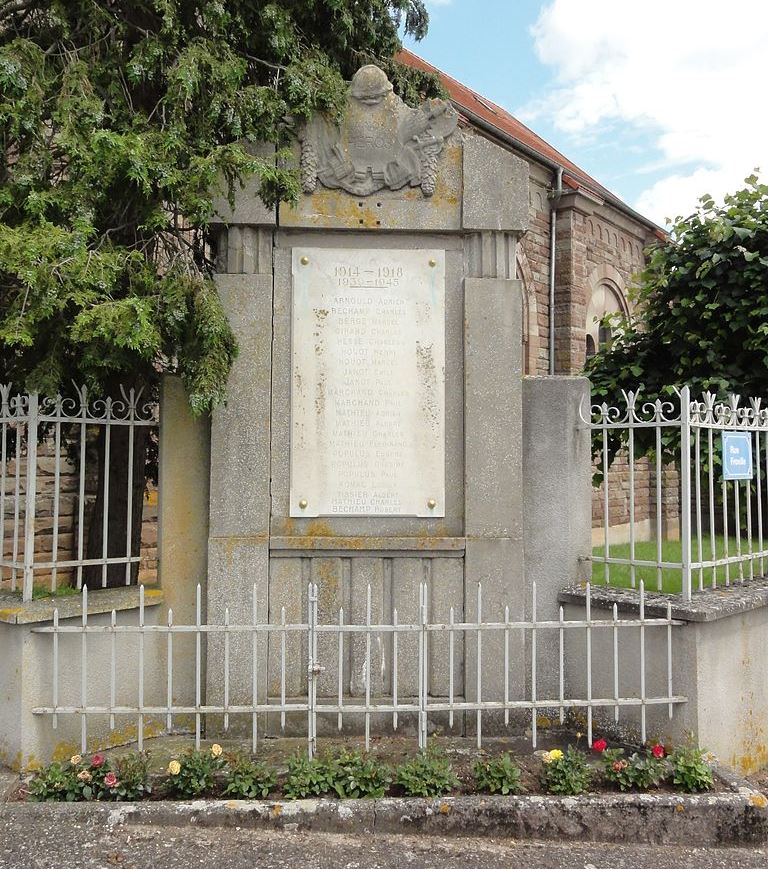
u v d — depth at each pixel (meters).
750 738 4.61
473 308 4.84
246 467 4.71
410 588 4.77
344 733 4.65
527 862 3.44
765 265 6.31
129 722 4.50
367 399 4.82
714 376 6.64
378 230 4.84
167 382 4.74
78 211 3.96
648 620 4.21
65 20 4.56
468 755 4.31
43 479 6.80
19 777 4.00
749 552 5.07
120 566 5.57
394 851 3.50
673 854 3.58
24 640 4.06
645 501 14.41
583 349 14.07
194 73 4.28
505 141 12.13
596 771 3.99
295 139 4.83
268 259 4.82
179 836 3.56
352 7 5.74
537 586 4.89
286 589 4.73
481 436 4.80
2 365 4.87
